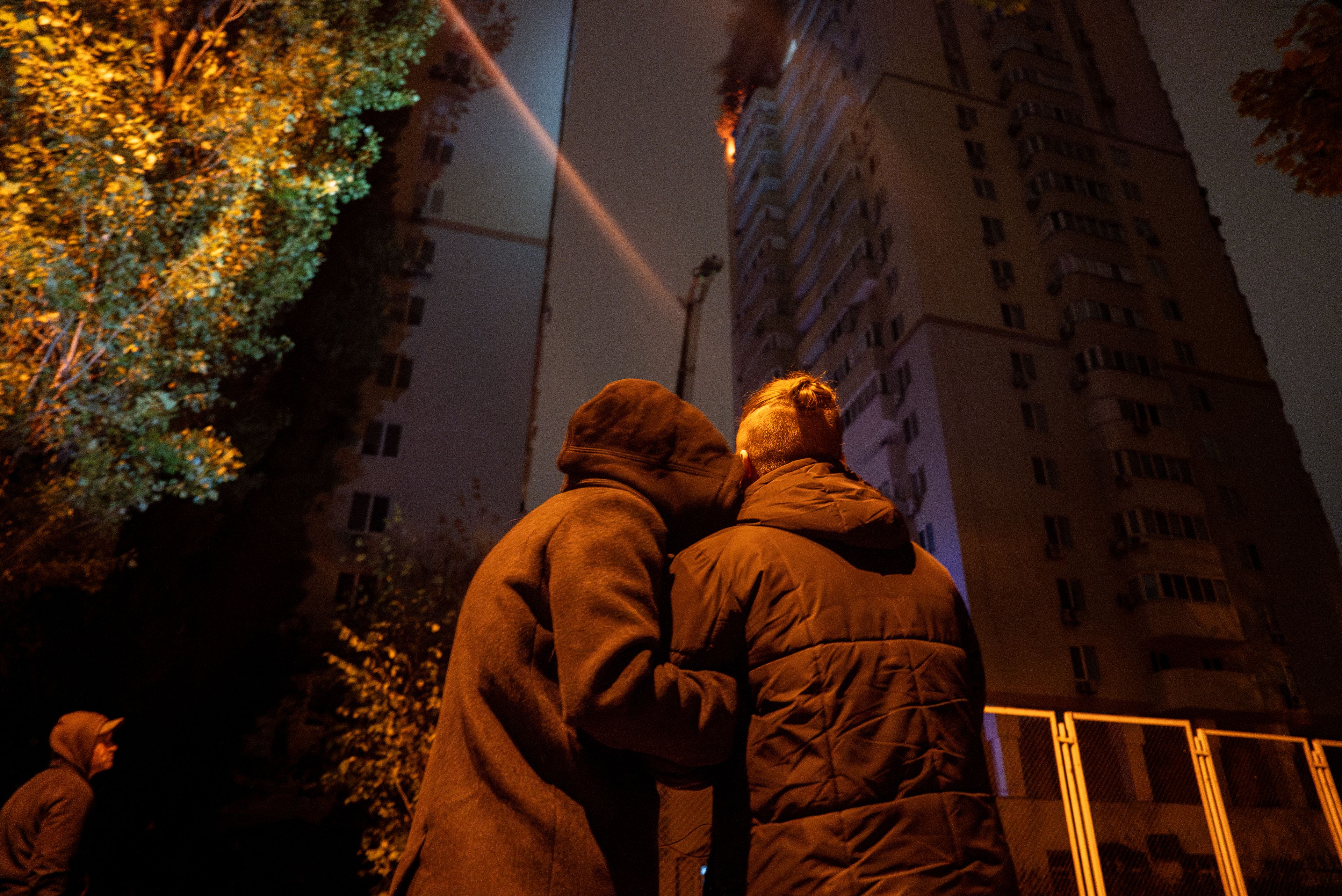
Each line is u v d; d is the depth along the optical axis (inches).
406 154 1115.9
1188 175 1646.2
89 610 460.4
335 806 574.9
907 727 49.9
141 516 514.0
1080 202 1443.2
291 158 387.5
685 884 163.6
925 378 1272.1
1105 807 277.1
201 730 541.6
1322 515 1387.8
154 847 498.3
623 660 45.8
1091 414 1277.1
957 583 1128.8
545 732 48.0
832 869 46.2
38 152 309.3
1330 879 273.3
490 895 43.1
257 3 420.8
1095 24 1761.8
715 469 59.5
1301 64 297.3
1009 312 1343.5
